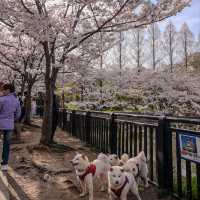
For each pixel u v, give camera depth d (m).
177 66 32.84
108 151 7.55
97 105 17.23
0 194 4.70
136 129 5.80
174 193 4.55
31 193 4.91
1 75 18.30
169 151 4.62
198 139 3.86
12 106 6.23
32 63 15.37
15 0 8.45
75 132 11.94
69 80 15.84
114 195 4.34
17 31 8.47
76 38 9.01
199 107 15.35
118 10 8.77
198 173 3.94
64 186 5.26
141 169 5.02
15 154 8.12
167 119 4.65
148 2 8.72
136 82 16.94
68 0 8.86
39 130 15.47
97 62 14.72
